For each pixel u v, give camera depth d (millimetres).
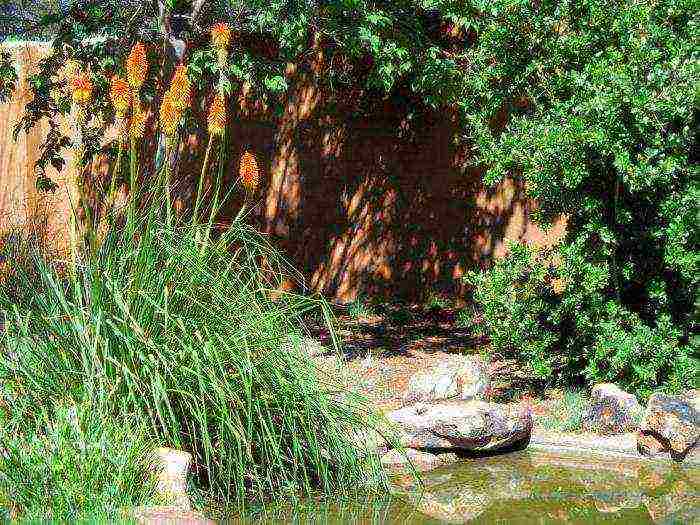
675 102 7148
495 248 11734
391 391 8281
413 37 9867
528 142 7656
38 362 5438
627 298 8289
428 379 7984
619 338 7555
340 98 12453
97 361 5180
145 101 10672
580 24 8031
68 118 13094
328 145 12562
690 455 6648
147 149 11898
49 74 10359
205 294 5590
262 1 9219
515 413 6934
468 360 8445
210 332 5500
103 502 5000
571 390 8039
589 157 7523
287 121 12695
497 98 8516
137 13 10398
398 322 11297
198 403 5449
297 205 12734
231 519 5211
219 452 5562
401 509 5547
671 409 6746
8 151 13516
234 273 5910
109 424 5258
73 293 5562
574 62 8086
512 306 8219
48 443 5156
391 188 12297
